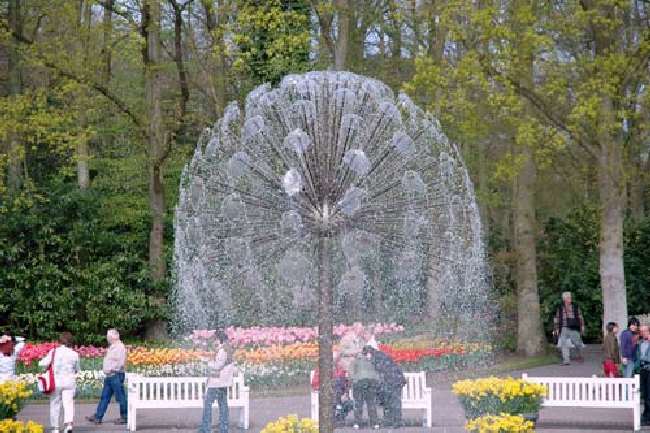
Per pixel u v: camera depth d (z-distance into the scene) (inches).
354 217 299.7
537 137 749.3
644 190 1370.6
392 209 309.6
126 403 571.8
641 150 1051.3
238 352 722.8
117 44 937.5
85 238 1016.2
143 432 539.2
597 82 705.0
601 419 578.9
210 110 1182.3
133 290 1015.6
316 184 294.5
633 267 1177.4
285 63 855.7
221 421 492.4
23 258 1006.4
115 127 1119.6
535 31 748.6
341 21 917.2
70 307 1005.8
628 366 614.2
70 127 947.3
